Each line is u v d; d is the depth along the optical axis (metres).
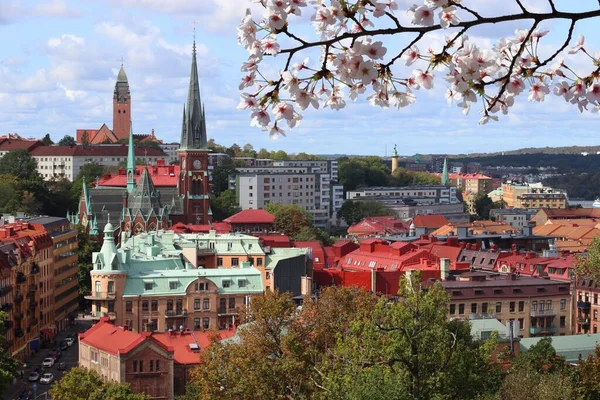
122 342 187.00
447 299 109.62
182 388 185.62
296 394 122.69
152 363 182.75
